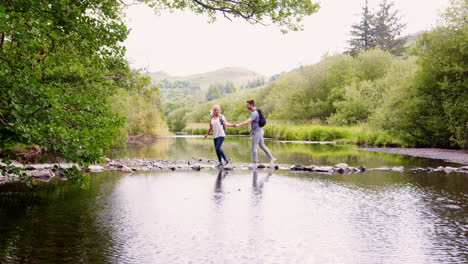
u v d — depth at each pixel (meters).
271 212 5.40
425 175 9.58
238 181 8.52
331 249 3.77
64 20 5.69
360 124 30.28
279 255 3.59
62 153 4.79
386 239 4.11
